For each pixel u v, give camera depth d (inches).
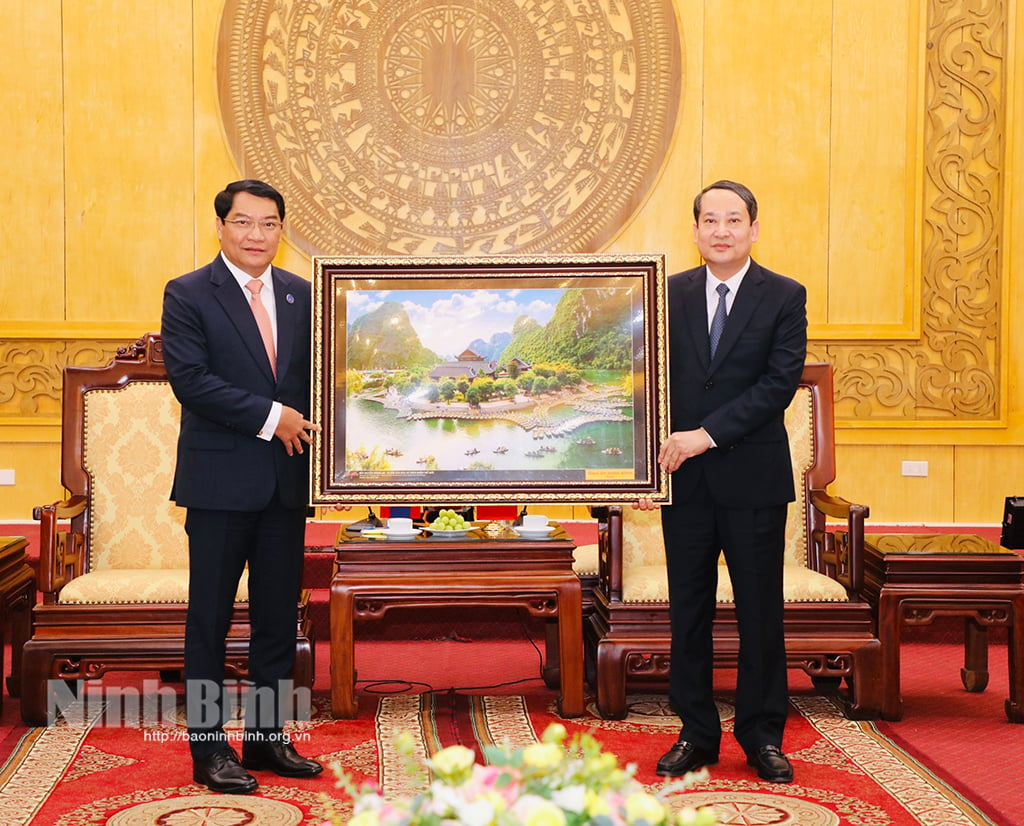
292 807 118.6
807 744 144.9
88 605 153.8
